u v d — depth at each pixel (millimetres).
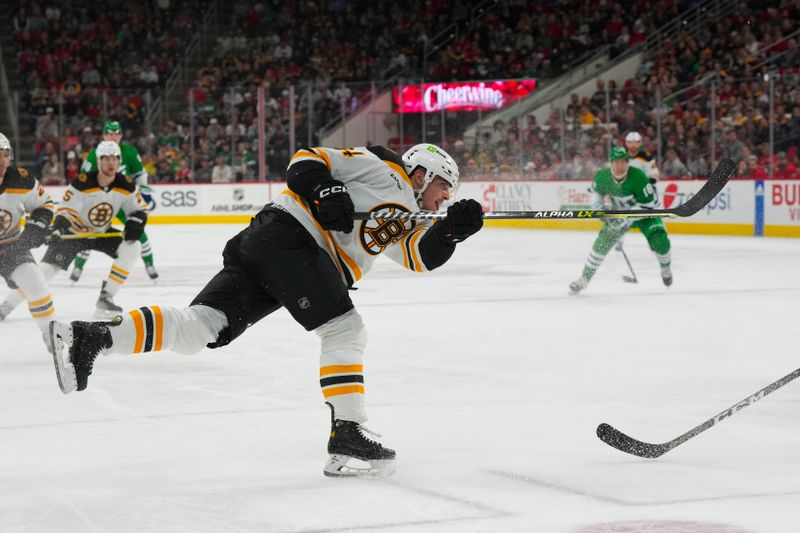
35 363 9961
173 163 36656
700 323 12617
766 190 28328
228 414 7609
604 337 11523
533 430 7059
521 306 14391
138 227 13242
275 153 36719
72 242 13344
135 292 16469
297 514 5160
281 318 13016
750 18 36219
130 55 42969
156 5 44188
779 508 5223
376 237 5859
